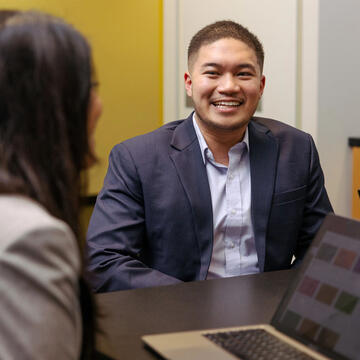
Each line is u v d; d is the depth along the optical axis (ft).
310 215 5.95
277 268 5.72
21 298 2.14
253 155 5.73
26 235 2.16
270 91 10.21
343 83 9.87
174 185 5.54
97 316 3.08
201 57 5.54
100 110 2.89
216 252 5.58
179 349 3.14
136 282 4.88
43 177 2.51
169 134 5.80
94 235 5.40
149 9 15.67
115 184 5.60
